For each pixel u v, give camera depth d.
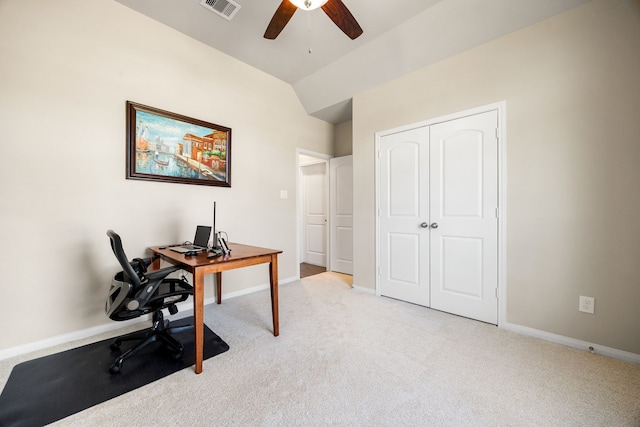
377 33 2.60
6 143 1.77
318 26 2.51
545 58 2.00
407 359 1.76
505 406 1.33
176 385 1.50
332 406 1.34
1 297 1.77
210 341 2.01
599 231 1.81
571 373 1.60
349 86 3.28
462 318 2.44
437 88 2.60
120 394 1.42
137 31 2.35
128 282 1.66
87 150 2.09
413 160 2.80
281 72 3.38
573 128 1.90
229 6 2.28
